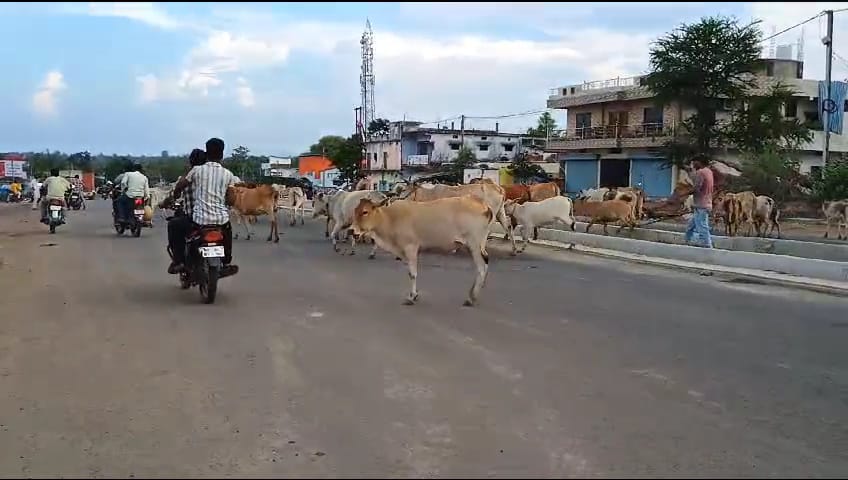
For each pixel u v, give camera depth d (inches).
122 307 366.3
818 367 256.7
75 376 244.2
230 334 304.7
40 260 564.7
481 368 251.3
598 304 377.4
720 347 284.5
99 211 1441.9
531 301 385.4
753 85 1460.4
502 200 617.6
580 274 496.1
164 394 223.9
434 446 181.0
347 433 190.2
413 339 294.8
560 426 195.3
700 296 403.9
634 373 246.5
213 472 166.4
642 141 1631.4
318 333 306.0
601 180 1811.0
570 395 222.1
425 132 2496.3
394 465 169.6
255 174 3213.6
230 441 185.3
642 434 190.1
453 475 164.1
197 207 376.5
